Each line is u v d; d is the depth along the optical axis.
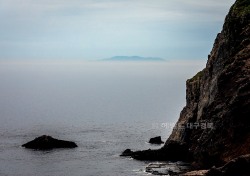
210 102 116.38
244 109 92.62
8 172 119.19
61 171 118.75
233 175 75.38
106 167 120.50
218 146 96.44
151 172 109.25
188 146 123.88
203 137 106.19
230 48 115.44
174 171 106.62
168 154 125.12
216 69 118.62
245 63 102.38
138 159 128.50
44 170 120.44
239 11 119.75
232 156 91.25
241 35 113.00
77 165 124.81
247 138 90.88
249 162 74.75
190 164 115.25
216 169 77.00
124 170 115.31
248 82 94.69
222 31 125.94
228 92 102.94
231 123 94.00
